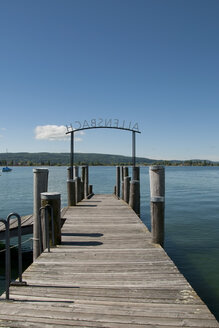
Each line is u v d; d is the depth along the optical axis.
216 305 5.62
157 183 6.00
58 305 3.44
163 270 4.66
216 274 7.16
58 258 5.20
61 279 4.29
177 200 23.56
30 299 3.60
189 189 35.12
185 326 3.01
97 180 56.38
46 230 5.66
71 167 11.81
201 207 19.33
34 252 5.89
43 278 4.32
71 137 12.69
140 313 3.27
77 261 5.06
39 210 5.70
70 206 11.39
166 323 3.06
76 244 6.08
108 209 10.62
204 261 8.10
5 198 26.61
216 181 52.50
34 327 2.96
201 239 10.58
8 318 3.13
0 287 6.63
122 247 5.86
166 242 10.16
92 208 10.85
